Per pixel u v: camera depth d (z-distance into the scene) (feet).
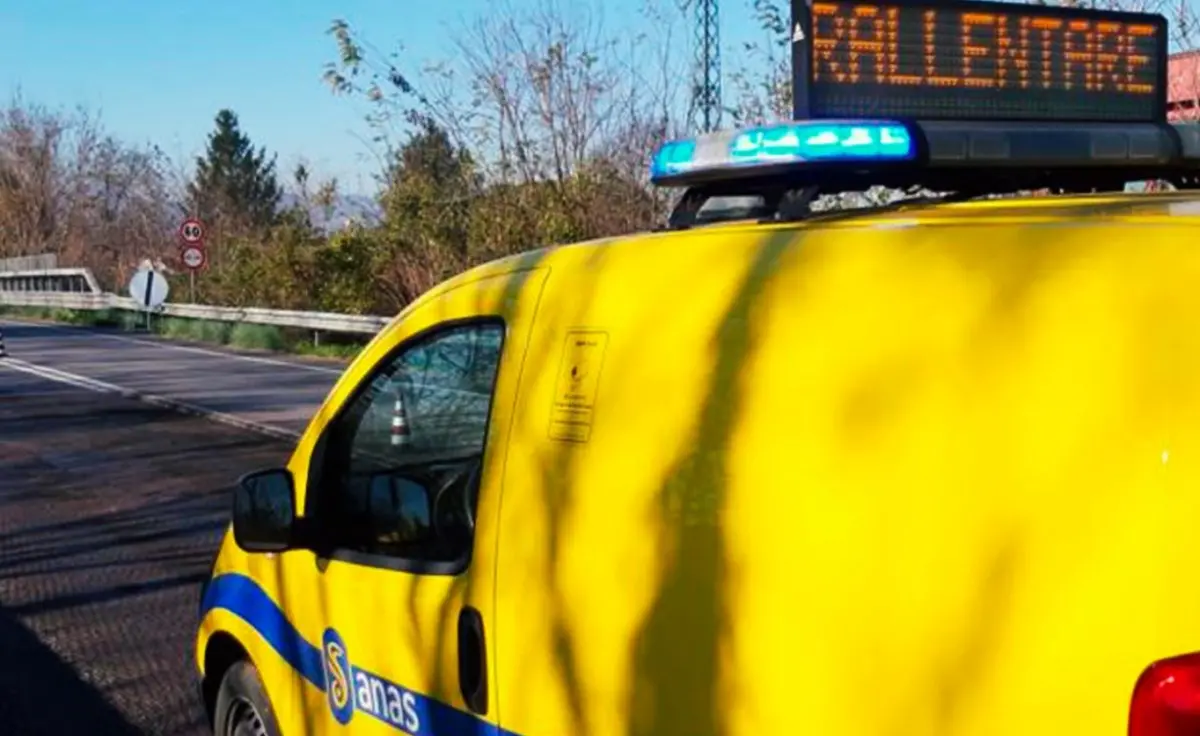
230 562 13.78
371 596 11.08
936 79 11.25
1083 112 11.87
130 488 37.76
